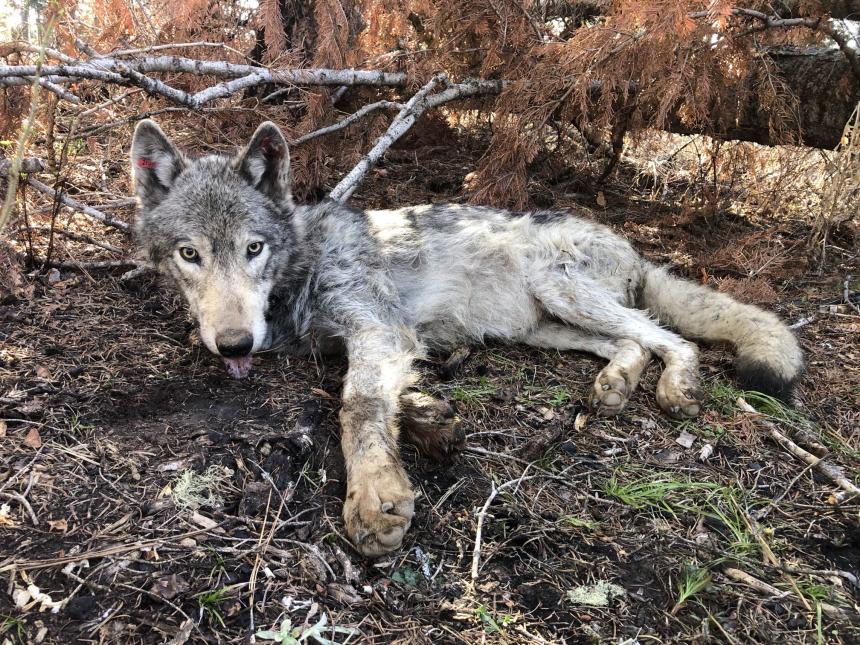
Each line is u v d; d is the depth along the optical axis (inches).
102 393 32.1
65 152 43.6
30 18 44.0
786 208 64.9
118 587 22.4
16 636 20.5
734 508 29.1
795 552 27.1
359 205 58.9
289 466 28.8
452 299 43.0
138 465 27.9
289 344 39.6
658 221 62.1
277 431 30.7
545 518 28.1
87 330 37.9
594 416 35.2
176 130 60.1
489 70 58.0
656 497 29.4
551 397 36.6
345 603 23.2
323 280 38.8
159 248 35.4
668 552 26.5
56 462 27.4
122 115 54.2
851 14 49.6
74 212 45.8
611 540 27.1
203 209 34.4
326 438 31.1
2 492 25.6
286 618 22.2
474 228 44.1
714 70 50.4
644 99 53.7
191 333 38.5
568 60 48.9
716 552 26.4
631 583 25.1
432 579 24.7
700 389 35.7
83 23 51.9
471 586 24.5
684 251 56.5
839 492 30.5
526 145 53.7
